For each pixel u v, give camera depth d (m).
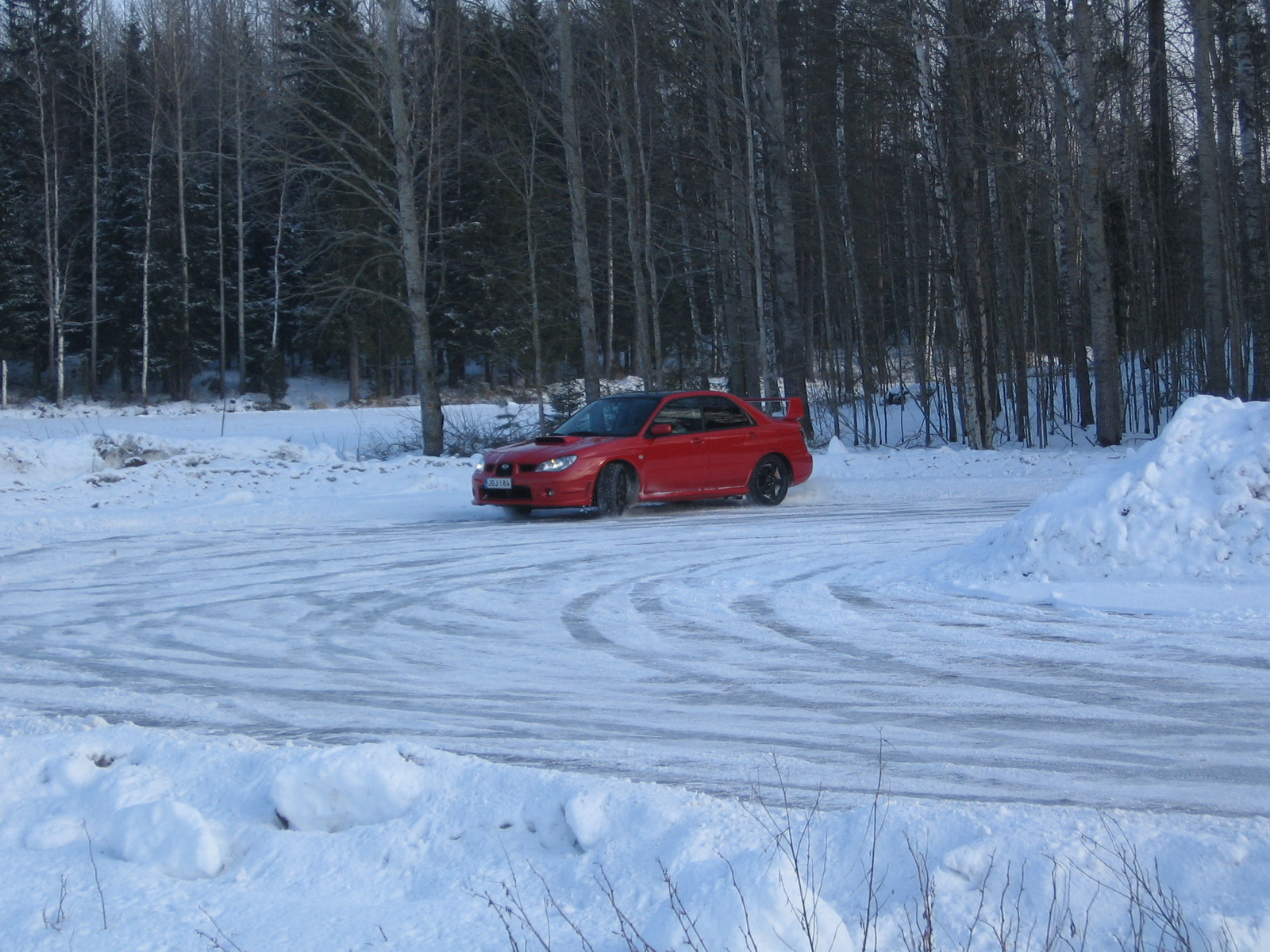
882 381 32.97
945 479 17.50
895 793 4.21
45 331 48.50
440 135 26.16
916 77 23.78
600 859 3.35
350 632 7.65
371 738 5.14
